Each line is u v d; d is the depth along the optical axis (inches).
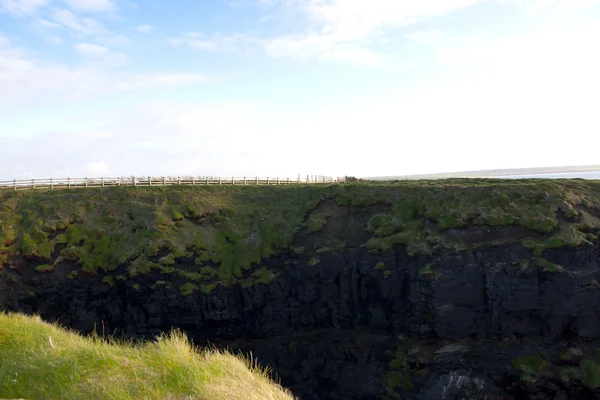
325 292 1437.0
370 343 1369.3
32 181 1699.1
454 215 1389.0
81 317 1354.6
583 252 1237.7
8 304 1310.3
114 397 409.1
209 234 1528.1
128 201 1600.6
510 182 1670.8
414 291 1316.4
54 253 1397.6
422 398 1214.3
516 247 1275.8
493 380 1219.2
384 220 1483.8
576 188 1475.1
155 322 1353.3
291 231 1519.4
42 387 426.3
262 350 1395.2
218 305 1374.3
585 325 1226.6
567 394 1172.5
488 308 1267.2
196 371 466.6
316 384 1343.5
